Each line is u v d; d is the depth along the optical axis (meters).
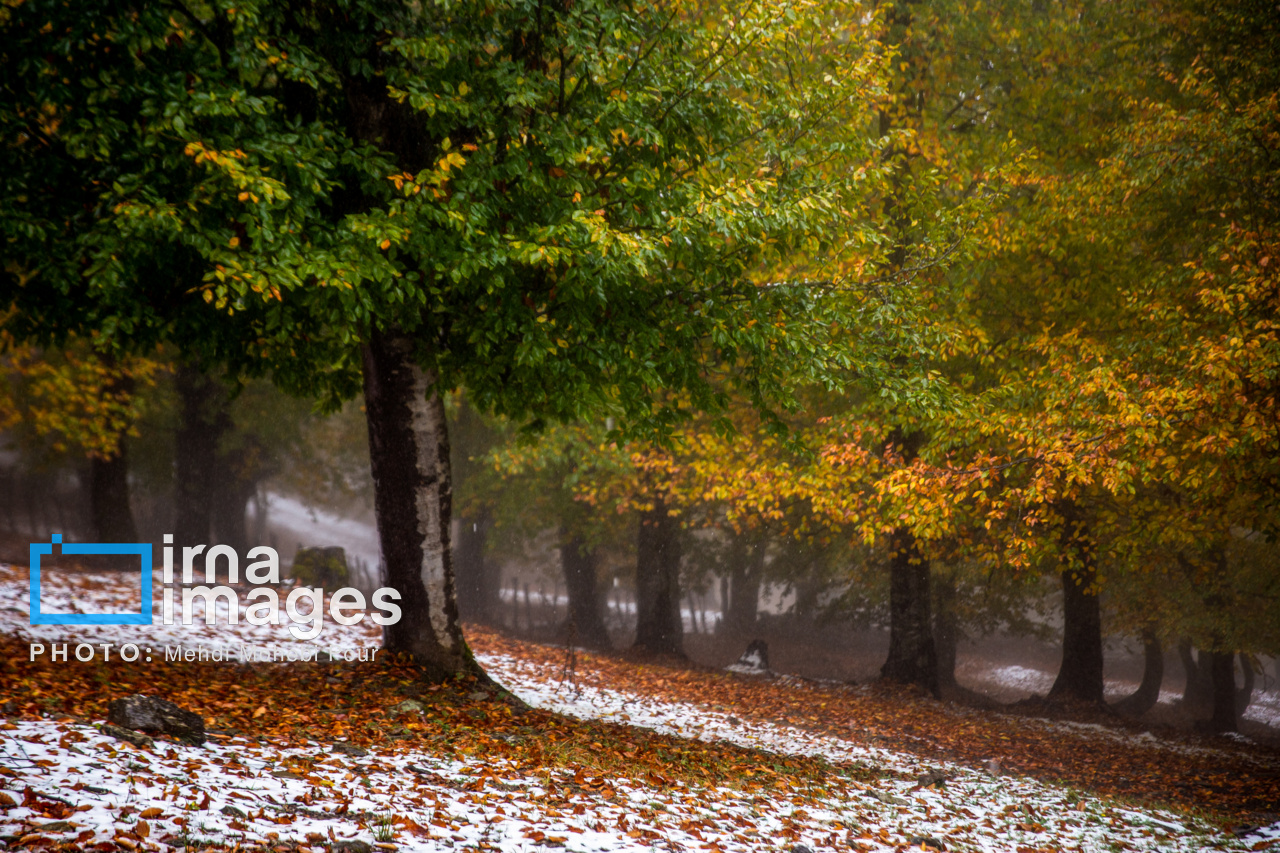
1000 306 16.33
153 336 8.96
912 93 17.03
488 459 21.05
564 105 8.76
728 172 9.43
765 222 8.71
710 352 11.44
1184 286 12.51
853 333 11.63
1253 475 11.09
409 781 6.13
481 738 8.03
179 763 5.52
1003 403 13.03
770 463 15.80
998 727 15.88
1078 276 15.24
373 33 8.36
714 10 10.70
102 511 19.64
